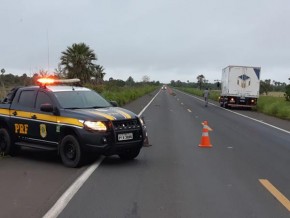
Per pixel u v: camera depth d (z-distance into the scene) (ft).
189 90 349.20
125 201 23.38
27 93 36.68
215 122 75.87
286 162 36.37
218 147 44.52
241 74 122.11
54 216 20.53
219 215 21.09
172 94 259.19
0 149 37.78
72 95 35.45
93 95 37.24
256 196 24.80
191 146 44.73
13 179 28.30
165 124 68.95
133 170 31.65
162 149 42.22
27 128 35.63
